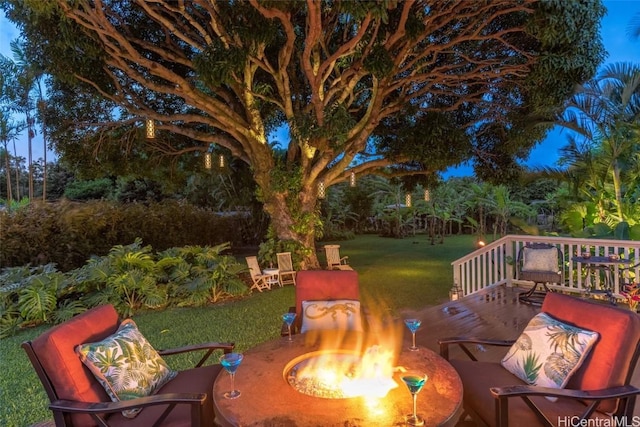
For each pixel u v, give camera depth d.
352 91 8.98
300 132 7.29
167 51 8.21
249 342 4.84
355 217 22.47
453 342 2.82
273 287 8.52
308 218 9.18
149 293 6.52
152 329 5.44
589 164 7.53
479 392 2.34
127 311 6.16
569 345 2.27
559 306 2.59
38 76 9.65
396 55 7.24
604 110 6.90
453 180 19.78
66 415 2.04
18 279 6.18
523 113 8.45
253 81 9.29
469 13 6.91
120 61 6.92
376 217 22.27
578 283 6.12
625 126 6.77
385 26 6.29
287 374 2.44
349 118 7.05
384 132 9.65
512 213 15.78
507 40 7.64
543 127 8.12
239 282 7.56
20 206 8.62
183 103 9.95
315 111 7.30
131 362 2.36
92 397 2.14
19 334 5.44
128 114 9.47
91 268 6.54
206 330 5.36
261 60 7.67
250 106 8.51
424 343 4.27
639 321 2.11
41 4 5.04
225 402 1.99
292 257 9.07
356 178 9.96
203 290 6.91
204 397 2.00
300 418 1.81
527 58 7.48
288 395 2.06
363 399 2.00
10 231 7.38
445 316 5.27
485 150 9.73
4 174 16.39
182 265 7.37
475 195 15.84
